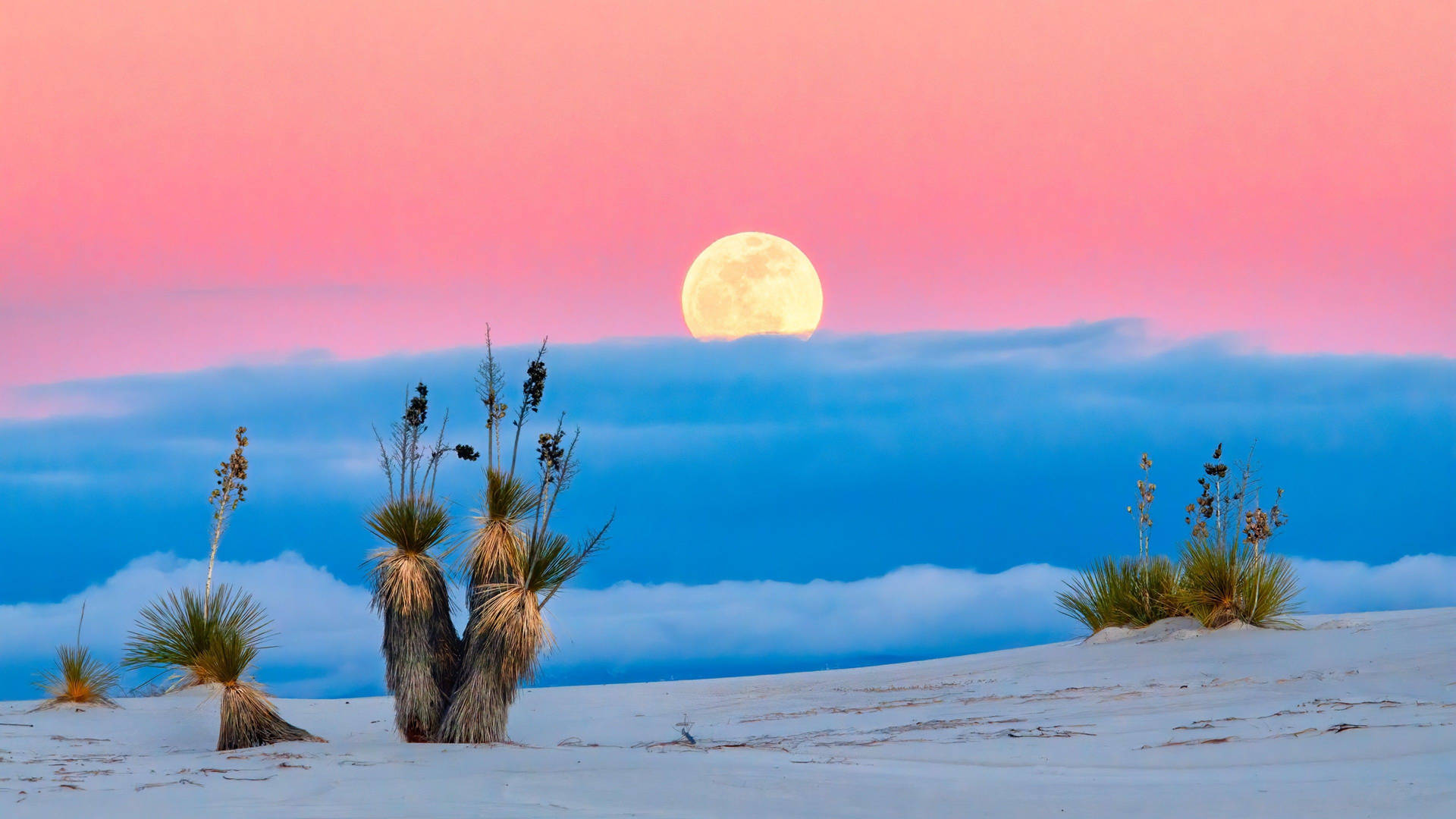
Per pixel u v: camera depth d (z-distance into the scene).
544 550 32.44
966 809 19.86
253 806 20.52
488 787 22.20
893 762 25.38
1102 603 49.41
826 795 21.17
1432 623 41.34
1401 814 18.06
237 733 31.12
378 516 32.50
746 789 21.77
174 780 23.56
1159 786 21.17
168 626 31.69
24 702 42.50
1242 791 20.25
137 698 44.47
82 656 42.53
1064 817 19.14
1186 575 47.84
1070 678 39.12
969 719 32.44
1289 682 32.88
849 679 47.06
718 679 51.44
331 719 39.28
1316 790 19.89
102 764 26.77
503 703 31.67
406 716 31.50
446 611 32.59
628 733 35.88
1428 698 28.98
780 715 37.97
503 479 32.84
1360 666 34.34
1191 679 35.69
